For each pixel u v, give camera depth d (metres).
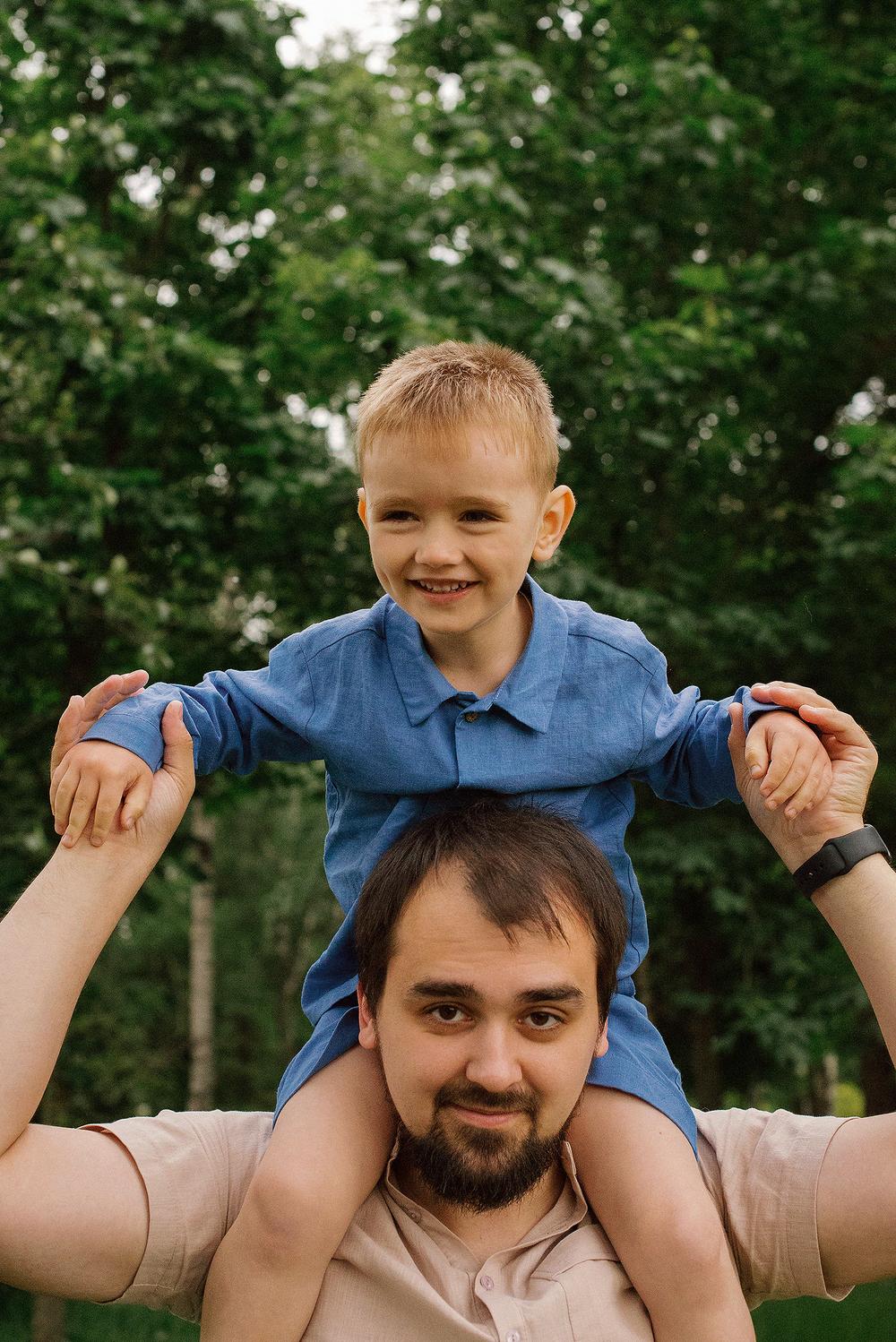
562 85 8.47
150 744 1.67
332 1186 1.64
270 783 8.17
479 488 1.68
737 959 8.21
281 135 7.74
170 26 7.37
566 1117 1.58
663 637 7.15
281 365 7.42
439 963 1.53
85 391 7.38
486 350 1.84
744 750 1.79
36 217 6.55
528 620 1.90
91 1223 1.64
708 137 7.50
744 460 8.66
